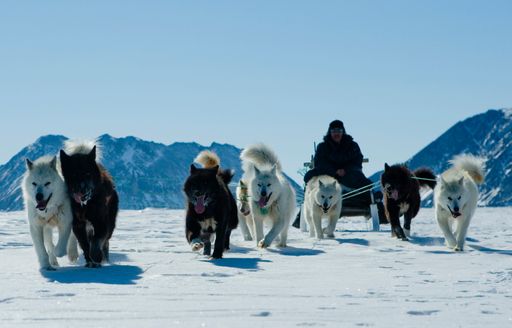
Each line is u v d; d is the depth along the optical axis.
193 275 7.18
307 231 15.41
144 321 4.50
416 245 11.51
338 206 13.16
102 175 8.40
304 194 14.87
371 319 4.59
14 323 4.41
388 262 8.66
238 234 14.20
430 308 5.02
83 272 7.43
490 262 8.70
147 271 7.50
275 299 5.51
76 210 7.96
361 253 9.93
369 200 15.21
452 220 12.59
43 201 7.65
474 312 4.86
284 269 7.81
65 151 8.53
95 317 4.65
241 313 4.81
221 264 8.29
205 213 9.03
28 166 7.95
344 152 15.20
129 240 12.18
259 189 10.71
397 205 12.96
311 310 4.94
